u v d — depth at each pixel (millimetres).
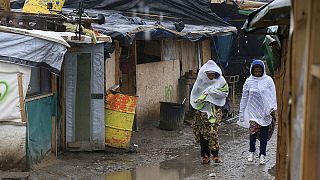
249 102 14703
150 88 21672
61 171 13461
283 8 7324
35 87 13914
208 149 14859
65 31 14594
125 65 20156
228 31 26438
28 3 16000
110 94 15953
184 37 21234
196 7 25906
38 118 13766
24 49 12133
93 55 15477
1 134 12477
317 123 3336
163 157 15719
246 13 30609
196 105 14648
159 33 19094
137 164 14727
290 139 4727
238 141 18531
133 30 17141
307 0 3764
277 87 8688
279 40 8453
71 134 15625
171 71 23844
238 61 34000
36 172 13062
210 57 28453
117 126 15867
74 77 15500
